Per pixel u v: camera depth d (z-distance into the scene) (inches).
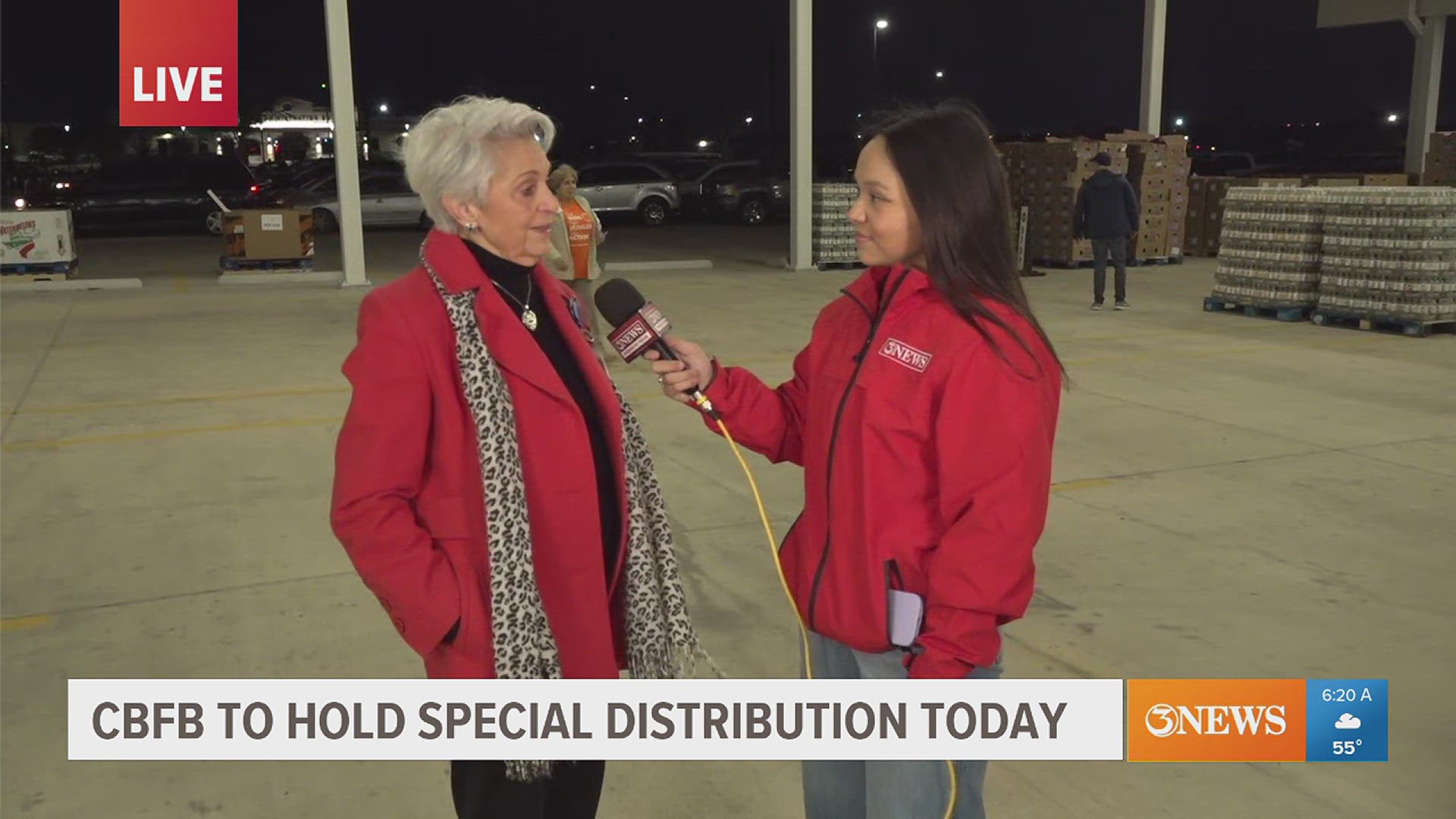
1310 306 448.8
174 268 698.2
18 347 410.6
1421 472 241.9
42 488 237.1
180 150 1792.6
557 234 340.5
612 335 85.4
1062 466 248.2
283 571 189.6
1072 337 422.3
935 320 70.6
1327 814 118.5
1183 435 275.4
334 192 988.6
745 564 192.2
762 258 756.0
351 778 127.8
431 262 75.1
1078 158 639.1
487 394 73.3
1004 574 69.4
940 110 72.4
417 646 73.9
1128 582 181.5
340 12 582.6
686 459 257.1
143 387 340.2
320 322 470.9
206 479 244.1
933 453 72.2
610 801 123.0
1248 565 188.5
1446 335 410.9
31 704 143.7
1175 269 658.2
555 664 76.3
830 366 76.9
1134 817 118.4
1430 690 144.8
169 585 183.6
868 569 73.4
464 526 74.5
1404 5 807.7
